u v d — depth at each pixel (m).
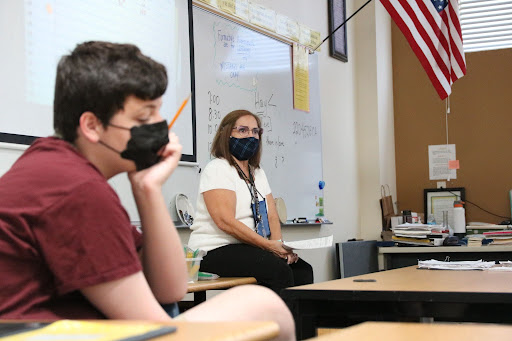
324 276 4.78
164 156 1.14
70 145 1.04
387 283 1.79
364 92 5.57
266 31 4.17
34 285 0.95
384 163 5.61
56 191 0.93
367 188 5.52
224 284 2.49
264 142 4.09
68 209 0.92
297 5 4.60
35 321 0.81
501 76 5.63
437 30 4.53
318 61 4.87
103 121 1.05
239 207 2.99
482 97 5.67
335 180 5.06
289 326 1.04
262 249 2.83
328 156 4.96
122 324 0.73
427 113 5.82
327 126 4.97
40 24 2.49
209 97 3.56
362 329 0.79
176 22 3.29
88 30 2.72
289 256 2.90
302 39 4.63
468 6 5.89
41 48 2.49
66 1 2.62
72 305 0.98
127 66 1.04
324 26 5.03
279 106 4.29
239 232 2.87
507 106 5.60
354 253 4.70
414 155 5.85
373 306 1.65
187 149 3.31
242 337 0.64
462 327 0.80
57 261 0.91
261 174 3.20
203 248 2.93
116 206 0.96
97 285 0.92
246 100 3.92
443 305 1.59
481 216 5.60
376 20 5.56
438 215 5.68
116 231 0.94
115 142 1.06
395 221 5.36
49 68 2.52
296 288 1.66
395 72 5.95
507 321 1.54
